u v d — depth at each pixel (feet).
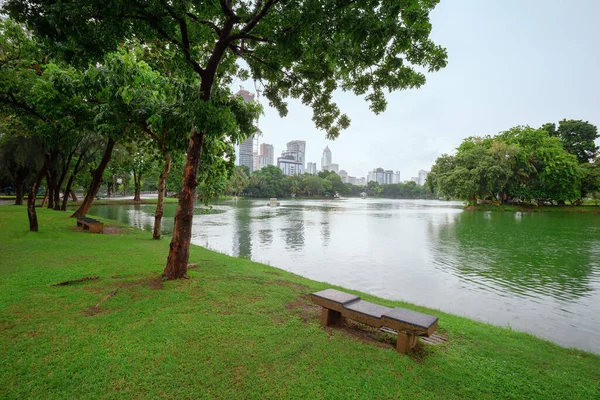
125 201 170.09
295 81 29.76
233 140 25.73
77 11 16.67
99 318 16.51
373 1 17.94
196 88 23.09
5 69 40.57
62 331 14.97
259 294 21.38
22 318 16.37
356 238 71.87
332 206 232.32
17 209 79.30
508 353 15.29
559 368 14.16
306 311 18.70
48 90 42.11
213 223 97.40
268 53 26.71
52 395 10.51
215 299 19.83
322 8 18.43
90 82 36.04
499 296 32.09
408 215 151.84
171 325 15.83
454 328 18.40
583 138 222.48
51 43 17.56
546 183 187.11
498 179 180.75
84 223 54.08
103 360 12.57
